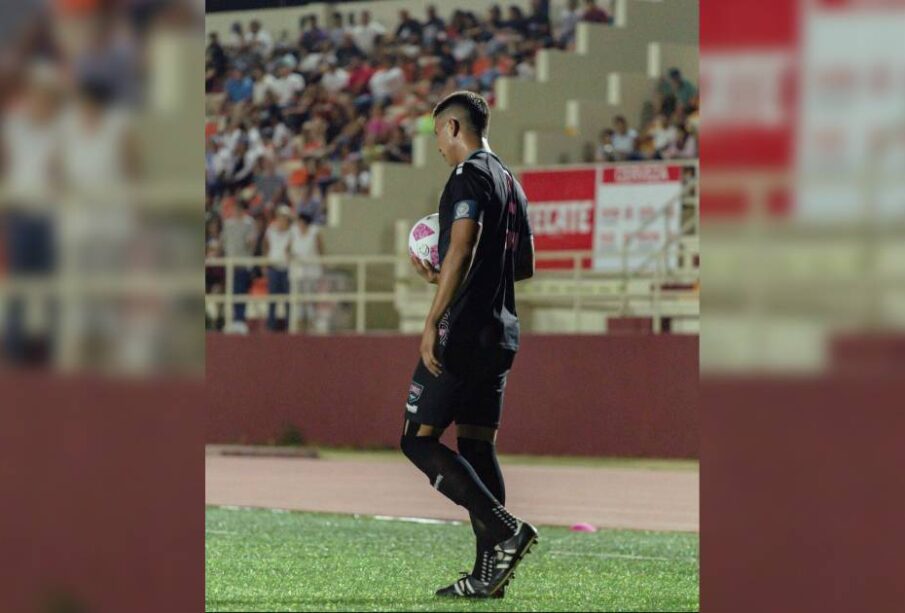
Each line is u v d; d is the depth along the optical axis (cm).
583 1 7456
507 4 7600
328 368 5878
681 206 6225
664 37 7412
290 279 6894
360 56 7781
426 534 3088
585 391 5397
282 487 4209
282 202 7512
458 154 2100
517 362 5512
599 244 6359
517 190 2125
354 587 2325
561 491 4078
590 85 7369
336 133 7656
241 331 6800
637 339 5319
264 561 2644
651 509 3641
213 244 7462
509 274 2092
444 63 7625
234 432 6041
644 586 2348
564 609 2088
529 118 7294
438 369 2017
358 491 4100
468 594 2131
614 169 6356
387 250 7212
